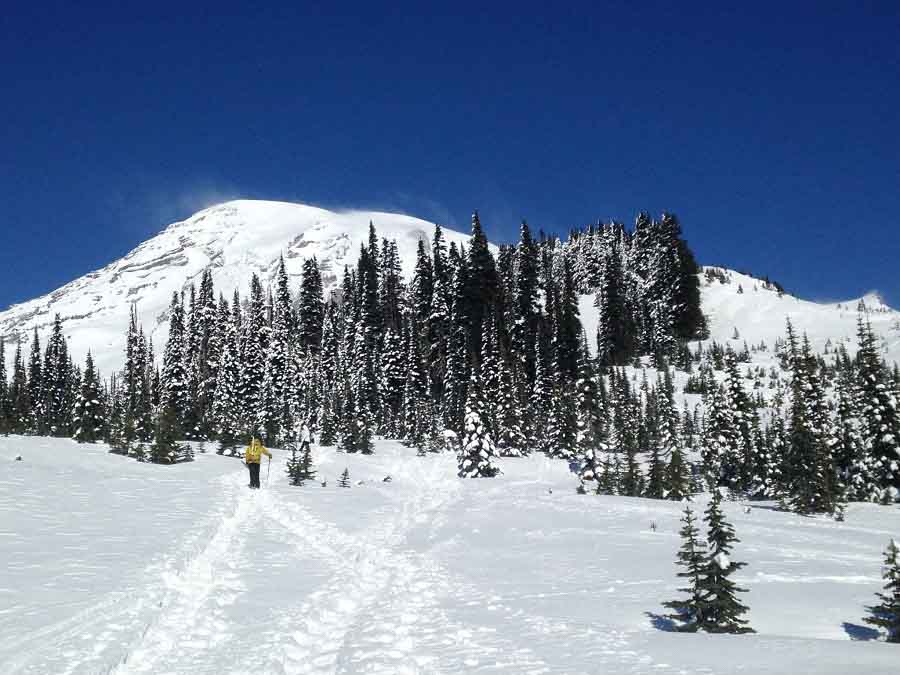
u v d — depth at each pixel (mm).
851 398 51000
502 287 113625
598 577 16859
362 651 10445
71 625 10508
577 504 33812
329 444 70125
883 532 26703
